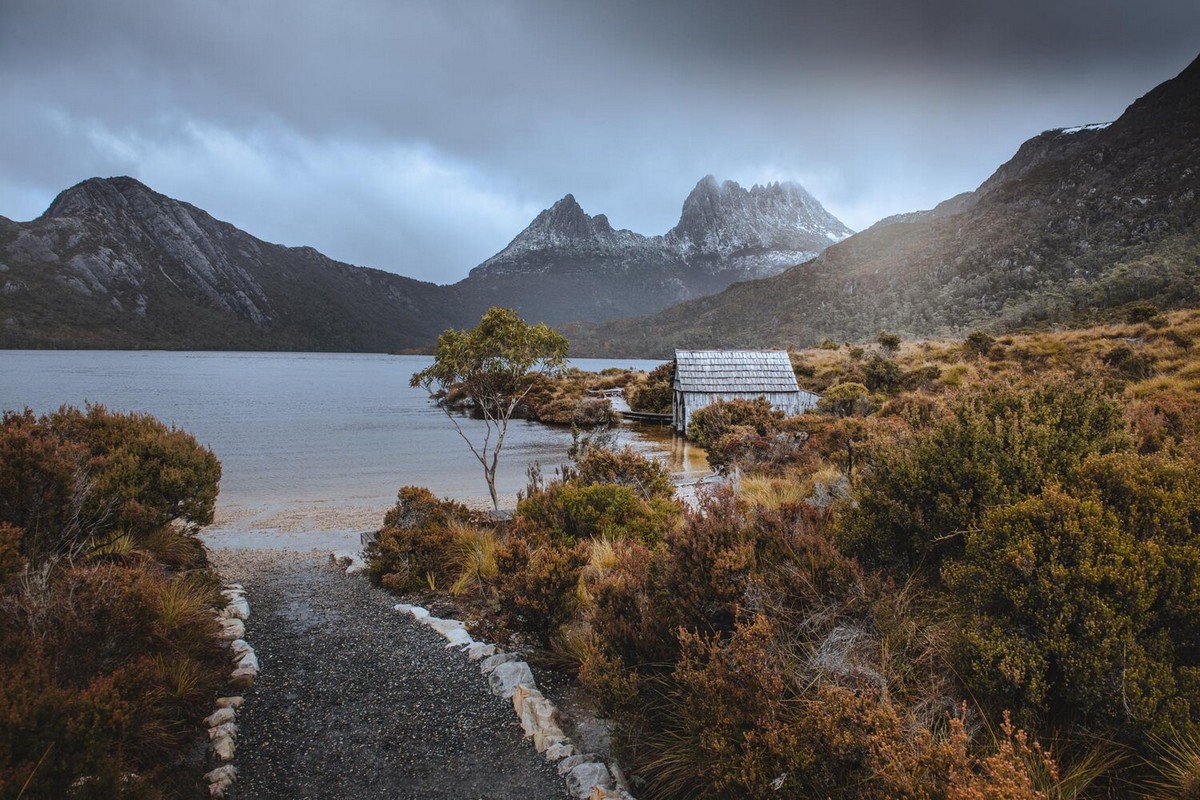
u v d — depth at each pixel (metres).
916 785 2.36
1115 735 2.65
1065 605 2.79
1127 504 3.25
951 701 2.97
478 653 5.18
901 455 4.68
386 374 93.50
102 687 3.04
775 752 2.73
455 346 11.90
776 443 13.59
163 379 65.81
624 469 10.77
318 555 9.55
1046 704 2.86
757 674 3.08
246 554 9.58
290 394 50.69
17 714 2.64
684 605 3.99
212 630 5.24
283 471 18.23
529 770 3.57
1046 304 119.19
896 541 4.31
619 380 56.03
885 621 3.50
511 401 12.54
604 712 3.80
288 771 3.55
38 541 5.46
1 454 5.48
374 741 3.88
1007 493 3.79
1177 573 2.78
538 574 5.29
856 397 21.98
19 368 79.75
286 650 5.36
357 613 6.46
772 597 3.88
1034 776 2.46
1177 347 19.55
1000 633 2.93
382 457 21.08
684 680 3.33
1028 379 5.42
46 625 3.66
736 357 29.38
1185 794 2.21
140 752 3.34
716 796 3.05
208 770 3.50
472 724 4.09
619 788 3.30
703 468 19.14
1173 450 4.61
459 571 7.70
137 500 7.20
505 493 15.42
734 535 4.46
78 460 6.34
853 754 2.64
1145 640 2.71
